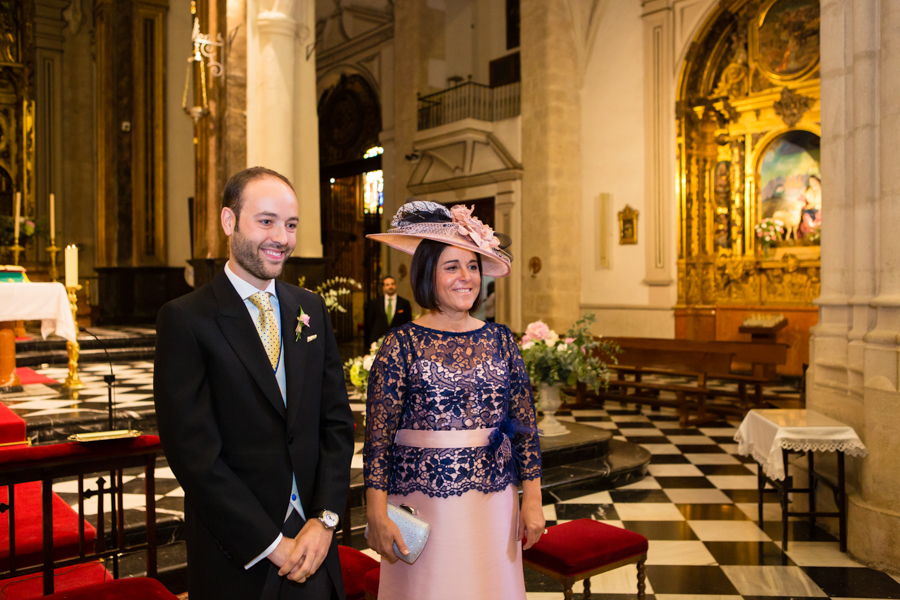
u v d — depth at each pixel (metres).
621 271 12.64
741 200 11.83
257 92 8.97
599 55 12.84
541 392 6.18
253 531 1.79
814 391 4.88
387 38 16.05
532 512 2.27
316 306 2.20
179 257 14.10
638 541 3.03
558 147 12.80
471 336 2.30
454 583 2.12
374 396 2.21
